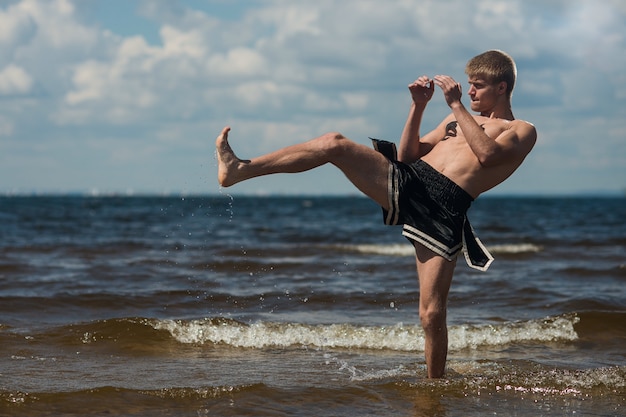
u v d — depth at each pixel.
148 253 13.51
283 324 6.35
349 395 4.19
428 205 4.25
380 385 4.39
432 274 4.27
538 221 34.06
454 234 4.25
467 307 7.83
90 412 3.78
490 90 4.51
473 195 4.30
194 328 6.13
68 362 5.05
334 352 5.62
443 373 4.55
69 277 9.70
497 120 4.47
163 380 4.54
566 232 23.61
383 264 12.04
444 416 3.81
